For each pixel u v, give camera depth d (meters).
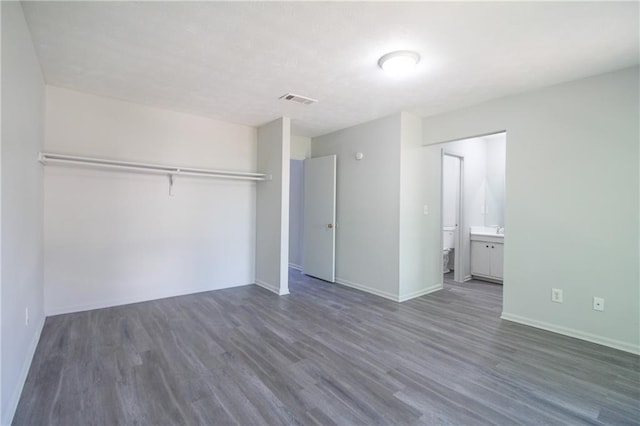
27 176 2.23
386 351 2.56
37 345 2.55
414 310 3.59
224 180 4.38
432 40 2.21
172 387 2.02
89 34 2.19
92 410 1.78
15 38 1.79
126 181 3.62
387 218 4.06
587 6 1.82
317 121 4.31
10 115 1.72
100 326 2.97
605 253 2.72
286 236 4.23
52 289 3.20
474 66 2.61
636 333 2.57
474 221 5.41
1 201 1.53
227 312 3.44
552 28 2.05
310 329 3.00
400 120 3.90
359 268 4.44
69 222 3.28
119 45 2.34
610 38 2.17
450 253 5.76
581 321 2.84
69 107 3.25
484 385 2.08
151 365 2.29
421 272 4.23
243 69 2.73
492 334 2.92
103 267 3.49
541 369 2.29
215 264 4.32
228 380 2.11
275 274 4.25
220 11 1.92
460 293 4.34
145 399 1.89
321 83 3.01
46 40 2.27
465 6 1.84
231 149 4.41
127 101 3.58
